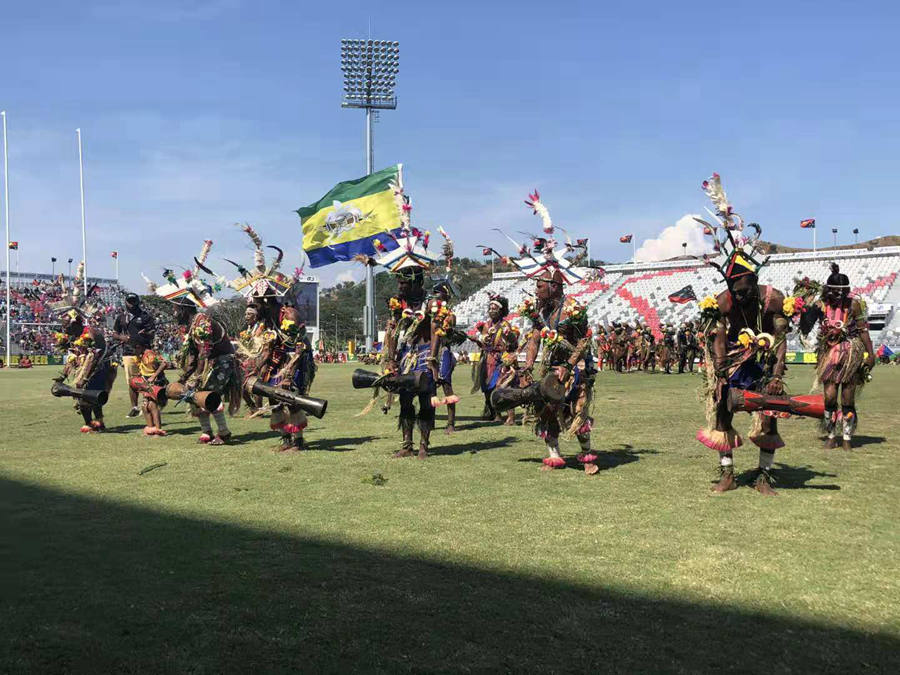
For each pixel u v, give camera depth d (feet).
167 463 24.48
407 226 33.76
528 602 11.54
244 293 29.76
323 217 74.13
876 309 169.78
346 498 18.92
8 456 26.18
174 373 92.63
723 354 19.71
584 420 22.20
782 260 213.66
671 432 31.60
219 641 10.13
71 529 15.79
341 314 393.29
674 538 15.07
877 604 11.48
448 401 32.37
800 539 14.98
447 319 25.68
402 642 10.10
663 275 215.51
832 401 27.40
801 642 10.12
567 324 22.33
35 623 10.73
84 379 33.58
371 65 151.53
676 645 10.02
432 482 21.01
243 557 13.82
